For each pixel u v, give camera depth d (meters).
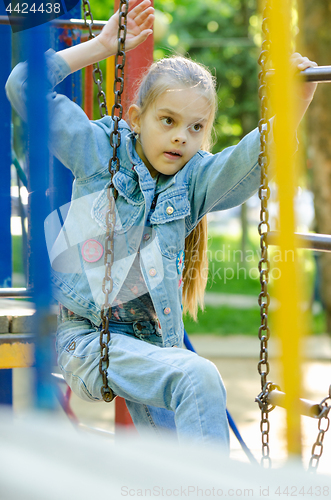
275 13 0.91
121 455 0.58
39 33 1.19
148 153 1.72
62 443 0.59
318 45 6.48
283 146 0.92
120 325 1.69
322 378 5.15
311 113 6.73
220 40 12.15
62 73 1.73
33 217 1.14
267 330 1.41
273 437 3.67
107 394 1.54
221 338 7.41
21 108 1.63
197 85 1.70
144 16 1.78
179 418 1.41
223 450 1.37
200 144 1.74
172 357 1.49
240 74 12.17
